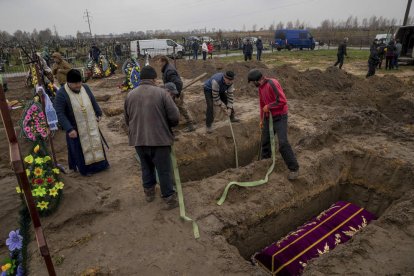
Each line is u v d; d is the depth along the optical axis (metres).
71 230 3.87
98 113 5.19
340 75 12.45
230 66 14.62
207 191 4.61
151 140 3.76
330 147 6.06
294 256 4.00
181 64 16.91
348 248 3.46
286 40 32.06
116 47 23.47
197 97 10.85
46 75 7.70
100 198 4.52
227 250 3.50
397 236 3.62
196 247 3.55
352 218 4.75
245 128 7.57
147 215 4.12
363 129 6.87
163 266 3.29
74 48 34.06
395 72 16.81
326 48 36.06
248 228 4.28
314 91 11.55
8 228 3.91
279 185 4.89
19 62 23.73
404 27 19.23
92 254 3.48
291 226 4.97
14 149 2.07
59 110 4.70
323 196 5.36
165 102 3.78
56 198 4.07
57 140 6.86
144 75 3.87
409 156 5.52
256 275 3.16
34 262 3.38
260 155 5.80
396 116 8.67
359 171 5.70
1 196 4.44
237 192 4.66
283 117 4.80
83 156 5.07
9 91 13.30
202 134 7.03
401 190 5.11
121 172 5.35
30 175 3.98
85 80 15.17
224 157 7.02
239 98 10.62
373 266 3.20
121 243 3.64
